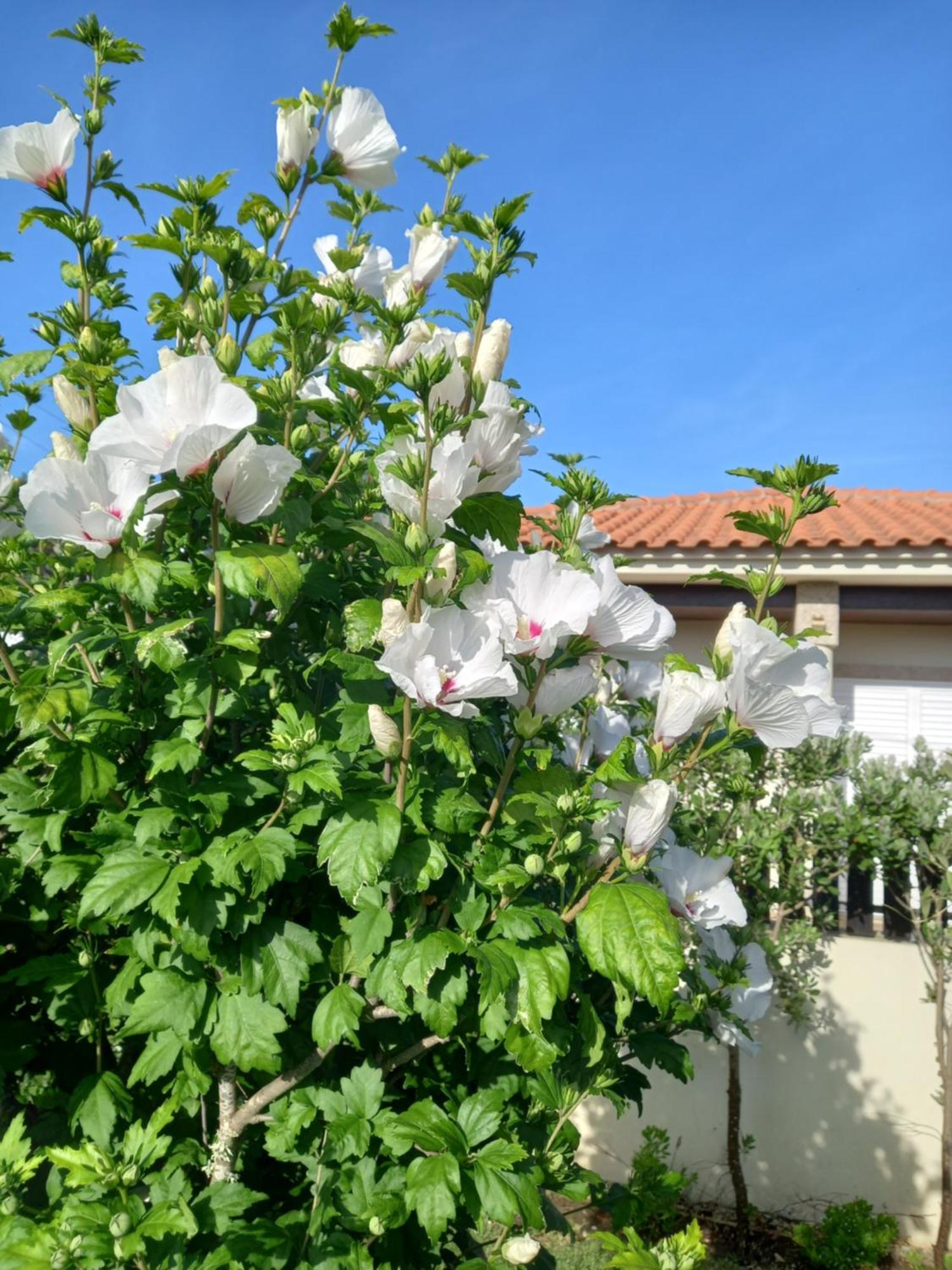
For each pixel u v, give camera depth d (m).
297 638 2.92
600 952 1.95
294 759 2.04
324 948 2.30
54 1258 1.74
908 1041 5.71
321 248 3.18
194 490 2.10
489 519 2.38
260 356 3.00
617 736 2.81
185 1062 2.27
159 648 2.08
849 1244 5.14
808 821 5.58
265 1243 2.15
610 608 2.18
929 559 6.21
